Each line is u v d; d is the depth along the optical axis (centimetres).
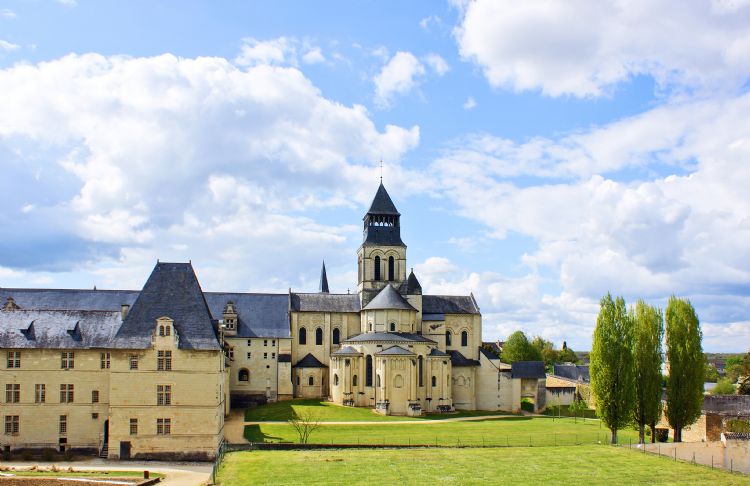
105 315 9800
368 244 16100
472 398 15362
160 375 8931
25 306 14088
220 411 9531
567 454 8069
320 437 10412
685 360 9456
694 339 9481
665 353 9656
